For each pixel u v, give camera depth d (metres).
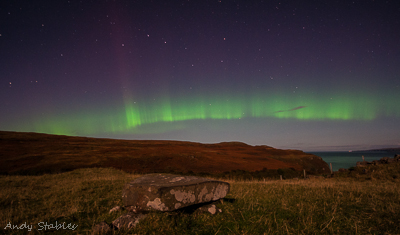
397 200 6.57
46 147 58.69
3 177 17.64
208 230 4.54
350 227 4.66
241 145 127.44
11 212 6.52
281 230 4.51
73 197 8.47
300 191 8.91
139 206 5.36
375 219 5.07
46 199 8.52
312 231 4.45
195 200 5.61
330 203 6.45
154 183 5.77
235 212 5.67
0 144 57.41
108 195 8.72
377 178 15.48
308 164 67.12
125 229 4.56
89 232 4.66
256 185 11.91
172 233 4.34
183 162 45.62
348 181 15.82
